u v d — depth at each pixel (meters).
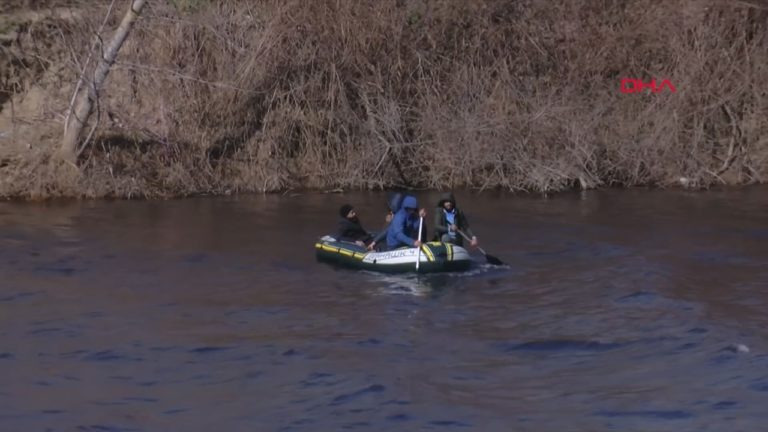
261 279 63.41
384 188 98.56
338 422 40.81
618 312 56.25
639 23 104.56
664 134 101.81
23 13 100.81
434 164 99.44
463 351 49.62
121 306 57.12
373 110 99.19
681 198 93.62
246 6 97.88
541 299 59.06
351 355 48.91
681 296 59.41
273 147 97.69
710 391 43.97
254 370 46.72
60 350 49.47
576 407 42.38
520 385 44.94
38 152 90.25
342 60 98.62
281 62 97.31
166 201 90.06
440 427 40.34
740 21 105.25
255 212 85.19
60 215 82.12
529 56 103.94
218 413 41.78
